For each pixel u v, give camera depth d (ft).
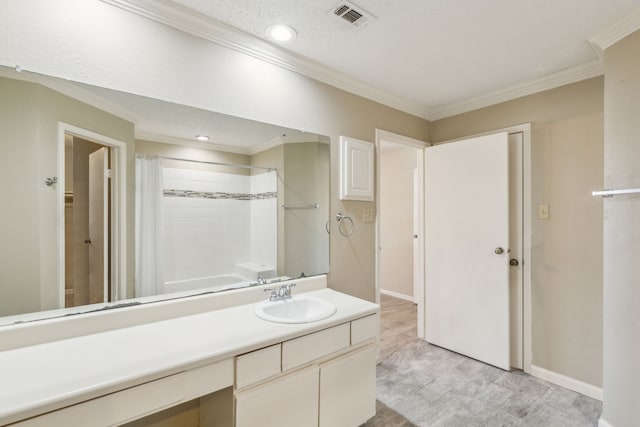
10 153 3.99
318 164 7.12
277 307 5.75
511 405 6.49
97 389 3.03
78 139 4.46
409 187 14.48
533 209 7.72
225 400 4.25
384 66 6.95
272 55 6.18
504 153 7.87
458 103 9.16
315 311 5.87
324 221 7.26
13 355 3.69
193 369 3.66
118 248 4.83
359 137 7.93
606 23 5.34
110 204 4.75
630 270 5.05
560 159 7.28
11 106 3.99
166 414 5.15
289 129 6.61
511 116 8.19
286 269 6.66
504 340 7.88
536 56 6.51
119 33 4.66
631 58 5.10
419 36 5.79
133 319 4.71
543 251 7.54
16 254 4.04
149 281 5.08
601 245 6.66
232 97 5.79
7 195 3.98
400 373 7.80
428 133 9.98
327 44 6.06
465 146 8.69
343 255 7.63
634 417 4.96
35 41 4.09
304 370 4.70
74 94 4.39
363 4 4.88
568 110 7.18
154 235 5.14
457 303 8.87
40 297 4.18
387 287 15.58
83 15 4.40
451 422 5.96
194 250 5.53
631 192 4.73
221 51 5.63
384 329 10.87
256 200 6.27
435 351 9.06
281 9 5.00
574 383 7.00
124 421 3.21
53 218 4.30
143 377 3.27
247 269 6.14
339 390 5.11
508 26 5.46
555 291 7.34
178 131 5.32
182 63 5.23
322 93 7.16
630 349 5.04
